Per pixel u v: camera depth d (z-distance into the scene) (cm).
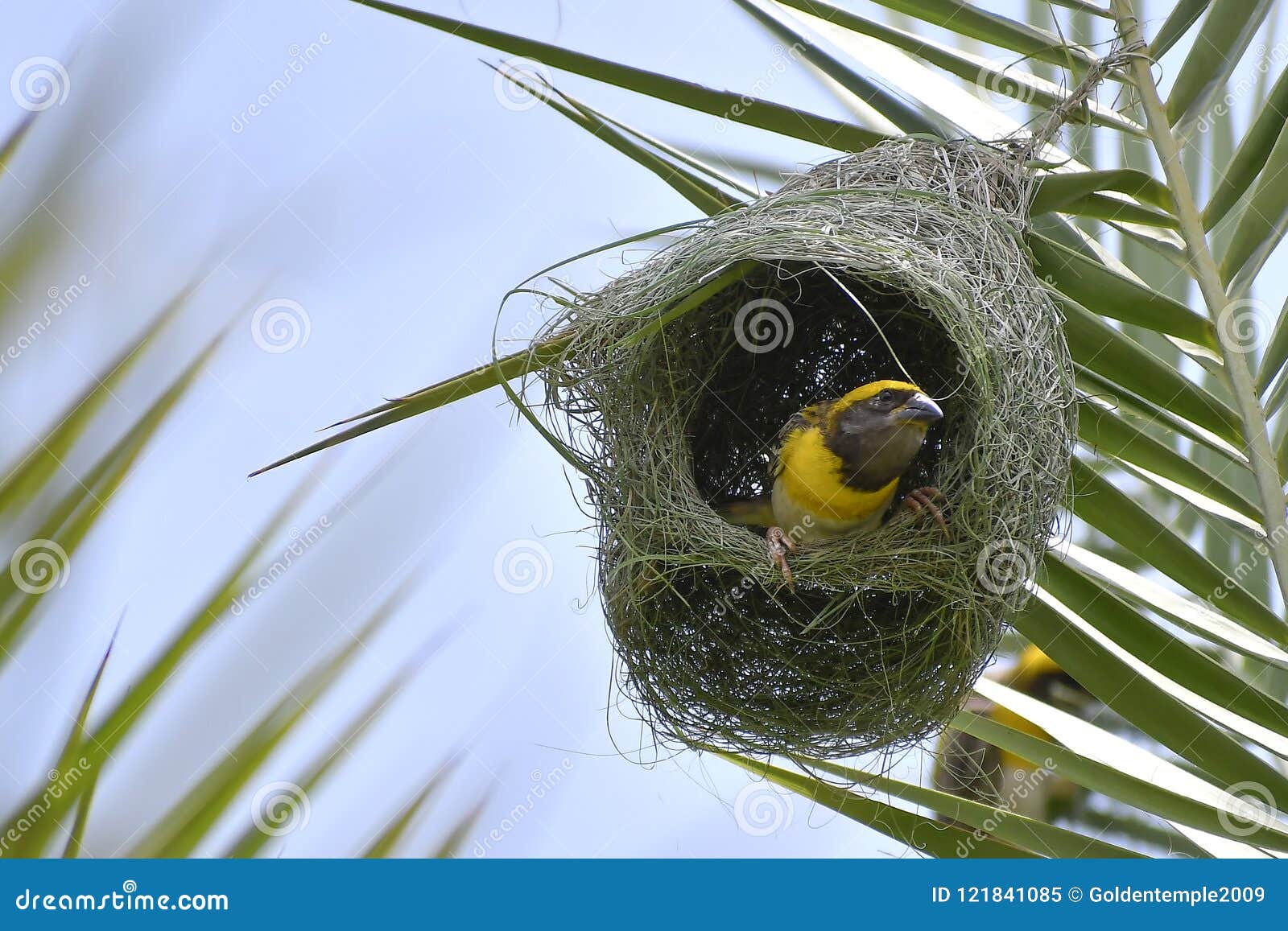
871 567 672
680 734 715
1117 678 619
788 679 708
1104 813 764
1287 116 608
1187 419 630
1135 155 737
